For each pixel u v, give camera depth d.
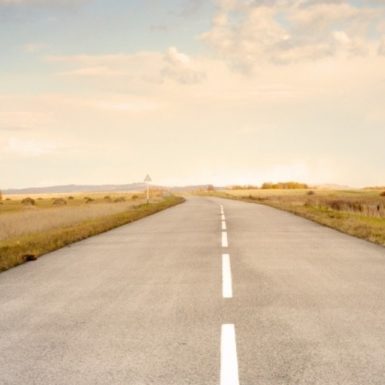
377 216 23.64
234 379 3.84
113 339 4.94
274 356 4.32
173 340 4.85
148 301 6.58
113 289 7.45
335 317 5.57
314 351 4.43
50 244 13.23
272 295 6.77
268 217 23.84
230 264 9.54
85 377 3.95
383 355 4.30
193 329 5.21
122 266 9.68
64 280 8.36
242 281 7.81
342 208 32.88
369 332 4.98
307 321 5.43
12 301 6.84
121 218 23.64
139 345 4.72
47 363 4.30
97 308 6.27
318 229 16.94
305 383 3.72
